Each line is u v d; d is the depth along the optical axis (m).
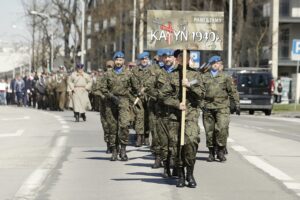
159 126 20.64
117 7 110.62
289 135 38.31
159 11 20.53
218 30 20.48
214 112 25.67
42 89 75.25
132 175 22.05
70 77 48.56
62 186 19.92
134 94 29.88
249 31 116.06
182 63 19.05
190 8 100.19
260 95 66.50
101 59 118.81
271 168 24.09
